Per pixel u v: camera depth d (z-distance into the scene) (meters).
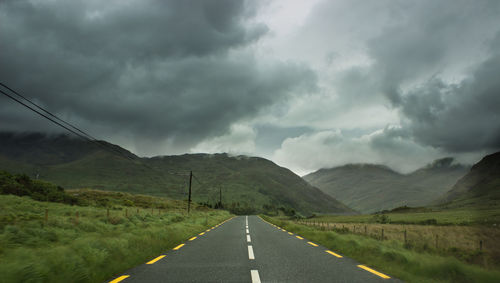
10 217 17.61
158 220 26.55
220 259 9.41
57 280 5.98
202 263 8.71
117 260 8.22
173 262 8.86
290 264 8.58
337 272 7.50
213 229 23.73
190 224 23.17
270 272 7.48
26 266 5.96
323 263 8.75
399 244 14.49
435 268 7.36
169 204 93.62
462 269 7.09
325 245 13.12
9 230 11.91
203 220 31.48
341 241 12.41
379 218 87.12
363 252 10.05
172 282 6.46
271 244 13.56
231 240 15.18
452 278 6.88
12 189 44.09
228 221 42.53
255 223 36.16
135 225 21.11
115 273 7.32
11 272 5.69
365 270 7.75
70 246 8.52
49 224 16.67
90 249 8.25
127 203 72.12
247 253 10.69
